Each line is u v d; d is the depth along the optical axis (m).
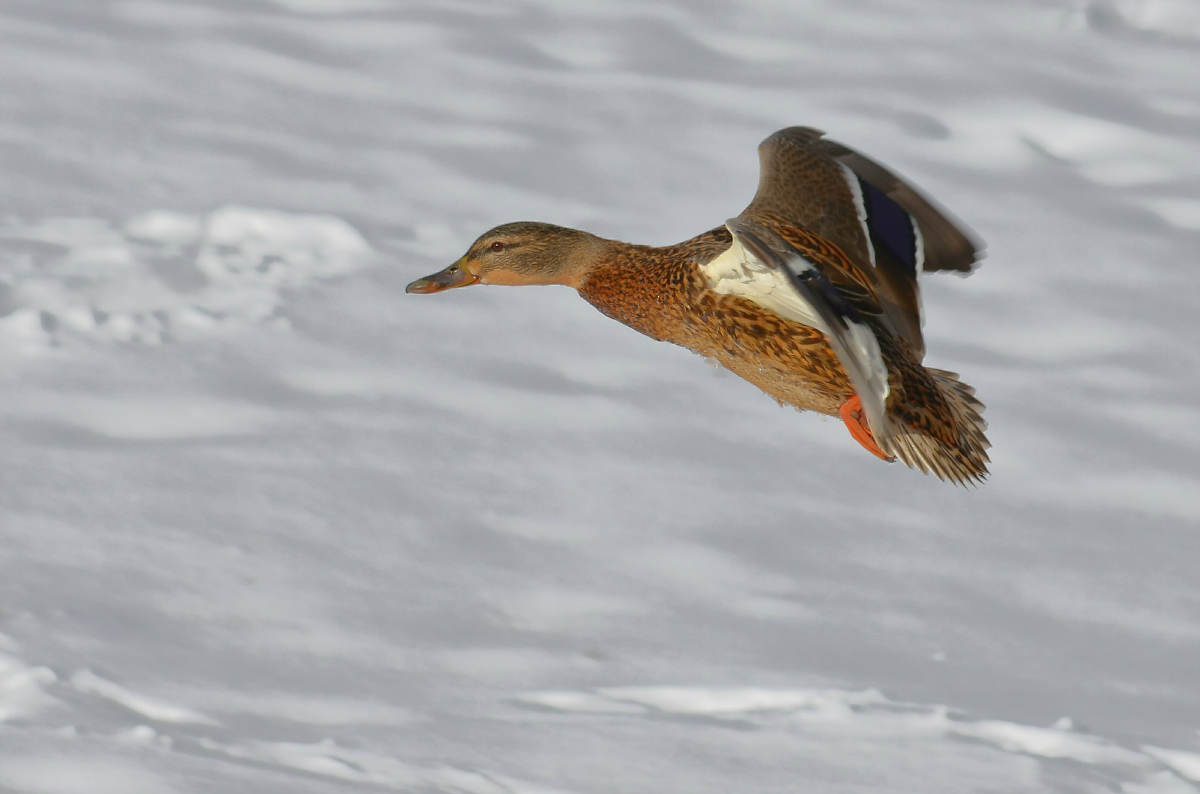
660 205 16.97
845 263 7.22
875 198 7.48
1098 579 10.54
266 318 12.95
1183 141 20.88
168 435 10.87
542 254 8.33
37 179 15.45
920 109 21.05
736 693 8.09
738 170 18.22
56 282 13.02
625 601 9.38
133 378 11.67
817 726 7.76
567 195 16.92
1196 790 7.42
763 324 7.53
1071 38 24.50
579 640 8.80
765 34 23.33
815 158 7.66
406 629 8.67
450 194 16.48
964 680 8.88
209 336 12.53
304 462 10.68
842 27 23.94
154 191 15.52
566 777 6.94
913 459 7.16
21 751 6.09
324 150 17.28
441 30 21.73
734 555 10.16
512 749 7.21
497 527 10.15
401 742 7.18
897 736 7.64
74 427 10.80
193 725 6.96
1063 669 9.19
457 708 7.76
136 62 19.22
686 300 7.81
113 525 9.41
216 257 13.99
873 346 6.57
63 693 6.97
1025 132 20.72
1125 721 8.52
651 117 19.64
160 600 8.57
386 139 17.88
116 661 7.66
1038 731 7.81
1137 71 23.48
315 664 8.11
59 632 7.88
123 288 13.12
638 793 6.85
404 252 14.79
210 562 9.12
